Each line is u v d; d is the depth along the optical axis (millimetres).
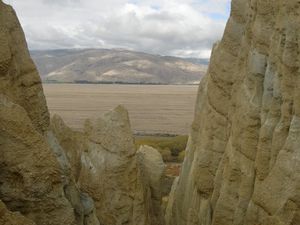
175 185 37969
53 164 15906
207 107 29016
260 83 22547
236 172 23156
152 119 162375
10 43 17562
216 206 24062
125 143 27578
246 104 22891
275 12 21734
